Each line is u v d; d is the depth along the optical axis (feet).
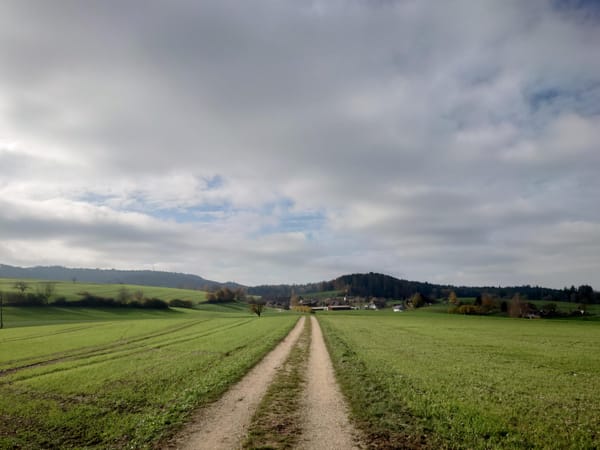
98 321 317.01
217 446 43.11
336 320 323.37
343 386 71.00
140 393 66.33
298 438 45.09
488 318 397.19
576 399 63.72
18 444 45.98
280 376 80.33
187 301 559.79
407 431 47.09
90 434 48.34
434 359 105.09
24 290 414.62
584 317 417.90
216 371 83.87
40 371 89.25
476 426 48.34
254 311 447.01
